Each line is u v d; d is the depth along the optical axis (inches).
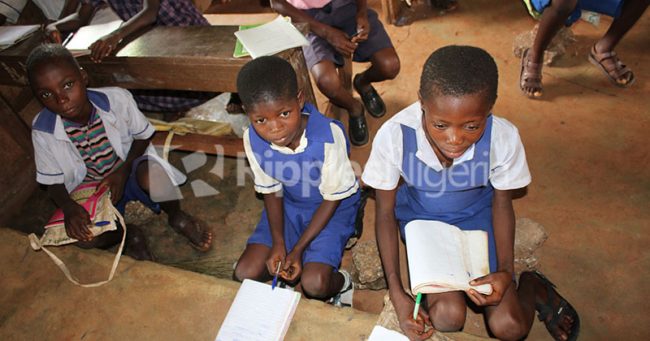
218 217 100.4
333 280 71.5
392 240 66.0
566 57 121.1
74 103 74.1
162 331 63.8
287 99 57.2
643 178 90.4
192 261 94.0
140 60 84.0
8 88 110.9
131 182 89.1
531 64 112.2
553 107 109.2
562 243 83.7
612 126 101.4
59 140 80.2
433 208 67.4
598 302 75.0
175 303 66.6
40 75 70.0
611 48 111.3
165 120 123.7
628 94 108.0
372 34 100.7
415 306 56.6
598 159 95.7
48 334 66.4
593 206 88.0
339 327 59.9
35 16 120.7
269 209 74.5
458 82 46.8
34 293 71.7
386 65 101.3
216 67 79.8
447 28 138.9
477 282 55.7
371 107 116.0
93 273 72.9
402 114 61.1
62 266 73.8
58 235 77.7
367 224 94.7
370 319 60.1
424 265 56.6
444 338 56.4
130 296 68.5
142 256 93.7
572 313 69.9
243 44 79.5
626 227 83.6
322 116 67.2
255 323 60.2
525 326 61.4
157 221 103.0
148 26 92.5
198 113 124.1
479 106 48.0
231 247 95.0
